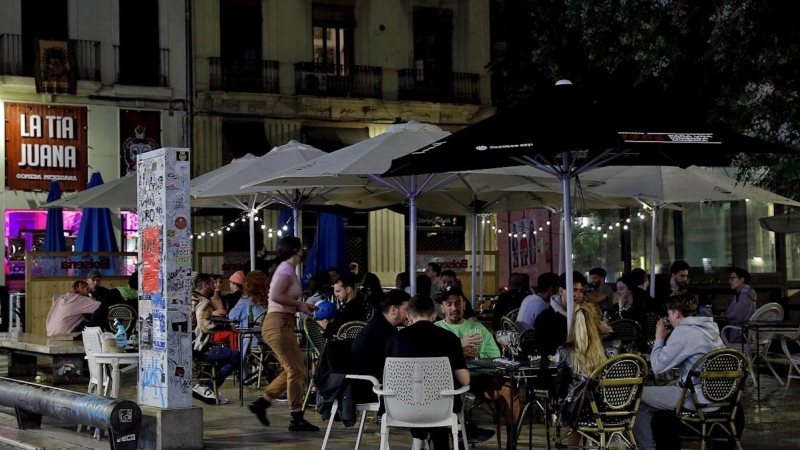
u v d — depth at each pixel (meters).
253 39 31.48
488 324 19.19
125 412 9.80
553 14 26.17
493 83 34.28
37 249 28.64
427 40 33.78
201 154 30.41
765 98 15.84
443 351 8.76
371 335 9.45
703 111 17.83
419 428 8.99
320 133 31.81
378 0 32.94
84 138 29.23
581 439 9.42
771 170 16.02
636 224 23.11
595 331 8.84
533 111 9.88
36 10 29.00
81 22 29.36
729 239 22.00
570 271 10.72
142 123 29.88
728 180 14.59
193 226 30.34
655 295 19.25
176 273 10.33
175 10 30.41
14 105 28.45
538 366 9.37
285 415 12.91
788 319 21.30
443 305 11.00
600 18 19.80
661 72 18.16
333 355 9.58
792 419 12.25
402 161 9.98
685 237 22.53
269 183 14.56
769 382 15.95
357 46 32.72
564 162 10.51
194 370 14.49
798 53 15.70
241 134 30.89
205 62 30.64
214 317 16.34
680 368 9.31
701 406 9.09
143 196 10.68
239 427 11.98
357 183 14.07
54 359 16.70
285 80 31.70
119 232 29.34
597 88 10.36
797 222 18.77
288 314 11.66
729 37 15.91
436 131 13.35
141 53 30.11
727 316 16.00
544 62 25.47
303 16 32.00
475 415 12.65
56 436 11.40
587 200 17.42
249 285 15.53
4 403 11.88
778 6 15.55
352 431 11.64
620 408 8.76
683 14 17.58
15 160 28.41
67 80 28.64
